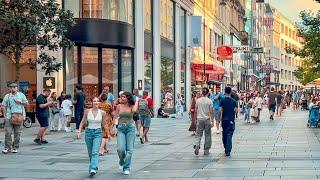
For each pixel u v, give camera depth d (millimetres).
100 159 18203
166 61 47688
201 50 62750
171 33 49688
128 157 14922
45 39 26828
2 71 34750
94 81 36500
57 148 21516
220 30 77812
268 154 18969
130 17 39469
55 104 29531
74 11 35406
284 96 63500
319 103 33688
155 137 26438
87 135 14945
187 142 24031
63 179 14273
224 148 20234
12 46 26359
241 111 52469
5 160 18031
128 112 15008
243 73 102812
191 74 57062
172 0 49562
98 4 36125
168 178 14125
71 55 35406
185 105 54344
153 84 43906
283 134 27859
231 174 14516
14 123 19828
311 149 20453
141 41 40438
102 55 37031
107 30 36125
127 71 39219
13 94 19922
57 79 33938
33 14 26203
